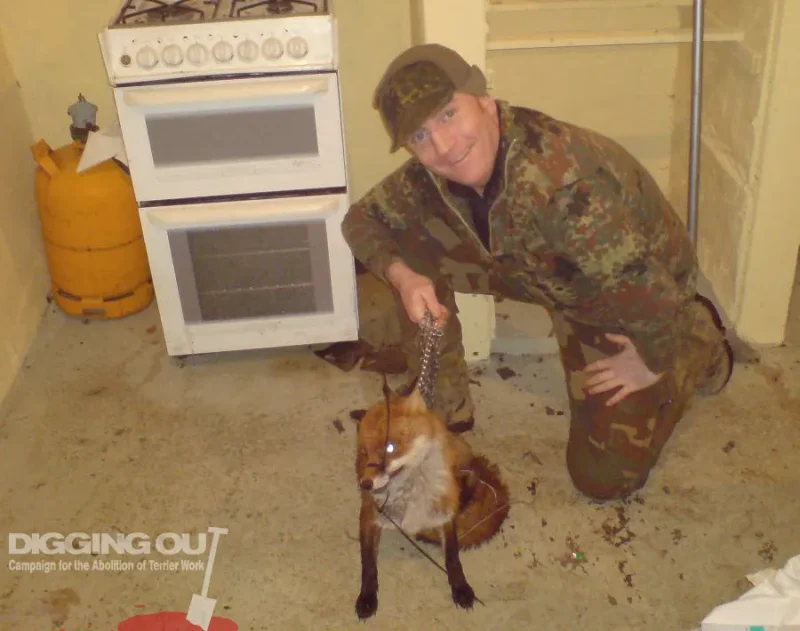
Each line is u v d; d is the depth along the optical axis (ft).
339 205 7.01
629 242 4.74
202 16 6.59
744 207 7.27
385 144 9.30
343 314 7.67
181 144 6.66
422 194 5.46
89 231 8.00
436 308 5.13
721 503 6.13
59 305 8.72
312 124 6.67
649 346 5.11
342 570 5.81
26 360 8.07
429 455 4.86
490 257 5.27
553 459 6.63
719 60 7.87
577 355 5.76
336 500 6.38
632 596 5.48
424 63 4.42
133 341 8.32
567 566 5.72
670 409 5.93
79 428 7.20
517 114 4.78
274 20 6.32
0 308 7.78
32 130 8.91
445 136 4.49
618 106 9.36
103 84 8.81
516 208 4.82
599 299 5.17
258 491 6.48
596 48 8.96
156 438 7.06
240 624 5.44
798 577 4.77
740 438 6.70
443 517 5.16
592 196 4.68
